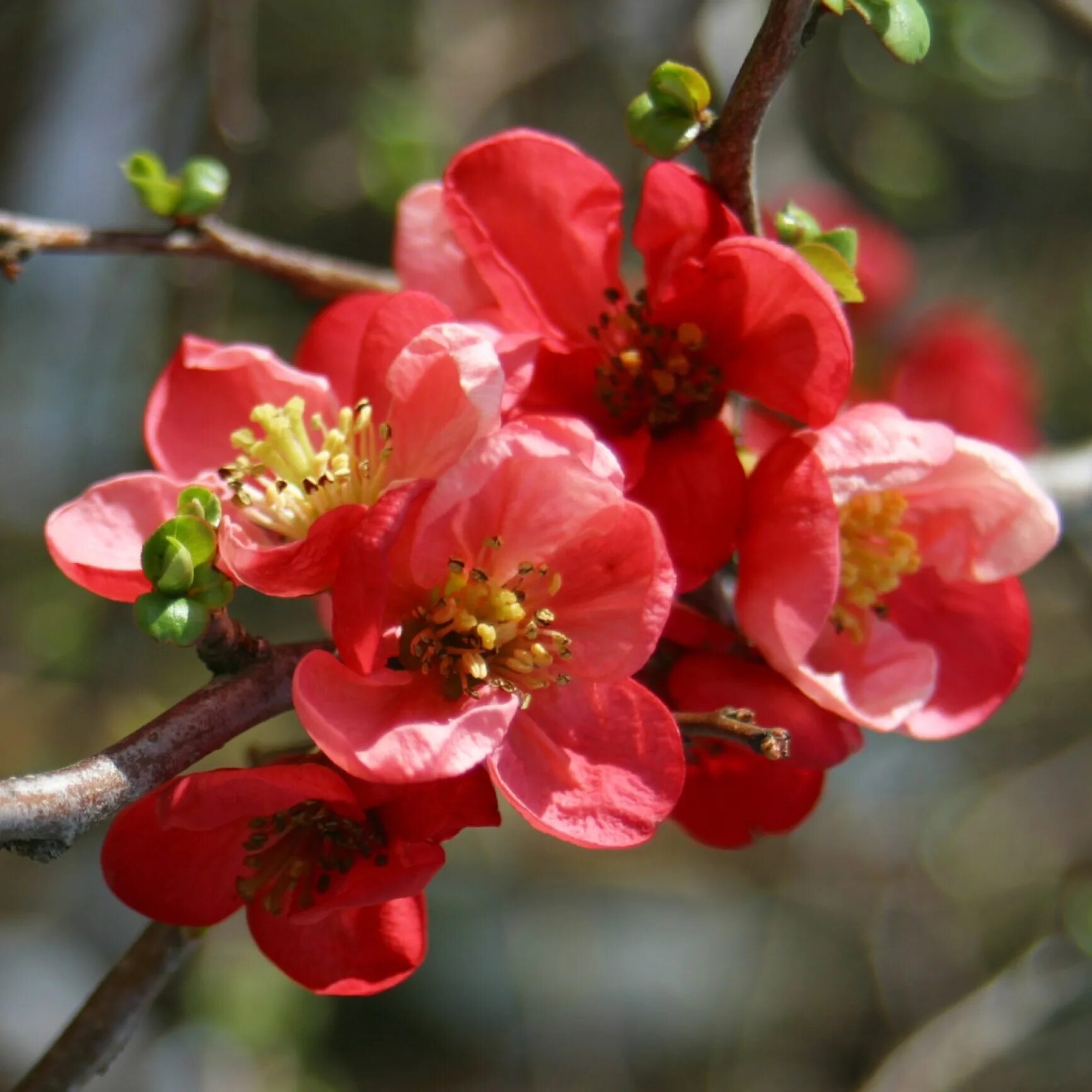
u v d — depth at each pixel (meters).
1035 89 1.02
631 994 1.25
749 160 0.50
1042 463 0.61
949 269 1.09
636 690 0.49
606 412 0.51
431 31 1.00
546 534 0.49
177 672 1.04
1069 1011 0.97
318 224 1.09
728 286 0.50
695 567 0.50
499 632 0.49
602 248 0.51
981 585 0.52
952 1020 0.83
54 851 0.47
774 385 0.50
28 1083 0.51
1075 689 1.09
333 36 1.08
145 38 0.96
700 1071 1.21
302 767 0.48
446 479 0.48
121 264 0.96
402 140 0.72
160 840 0.49
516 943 1.20
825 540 0.49
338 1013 1.27
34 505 1.04
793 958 1.18
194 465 0.51
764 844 1.11
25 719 1.02
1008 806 1.07
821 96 1.02
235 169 0.66
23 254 0.53
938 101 1.04
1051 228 1.11
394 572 0.49
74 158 0.98
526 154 0.51
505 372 0.49
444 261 0.52
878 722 0.50
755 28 0.75
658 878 1.15
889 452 0.50
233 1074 0.97
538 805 0.49
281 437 0.50
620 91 0.99
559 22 0.98
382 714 0.48
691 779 0.51
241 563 0.48
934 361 0.67
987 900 1.08
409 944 0.50
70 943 1.04
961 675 0.52
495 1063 1.25
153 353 0.93
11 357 1.02
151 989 0.51
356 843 0.49
